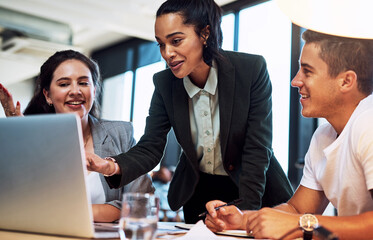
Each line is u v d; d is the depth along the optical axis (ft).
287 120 15.55
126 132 6.46
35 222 3.16
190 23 5.16
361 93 4.12
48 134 2.97
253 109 5.79
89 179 5.89
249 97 5.74
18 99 32.99
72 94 6.15
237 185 5.90
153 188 6.19
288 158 15.40
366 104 3.96
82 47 27.76
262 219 3.65
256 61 5.87
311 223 3.42
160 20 5.17
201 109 5.96
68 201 3.03
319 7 3.86
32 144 3.02
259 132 5.71
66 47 25.02
